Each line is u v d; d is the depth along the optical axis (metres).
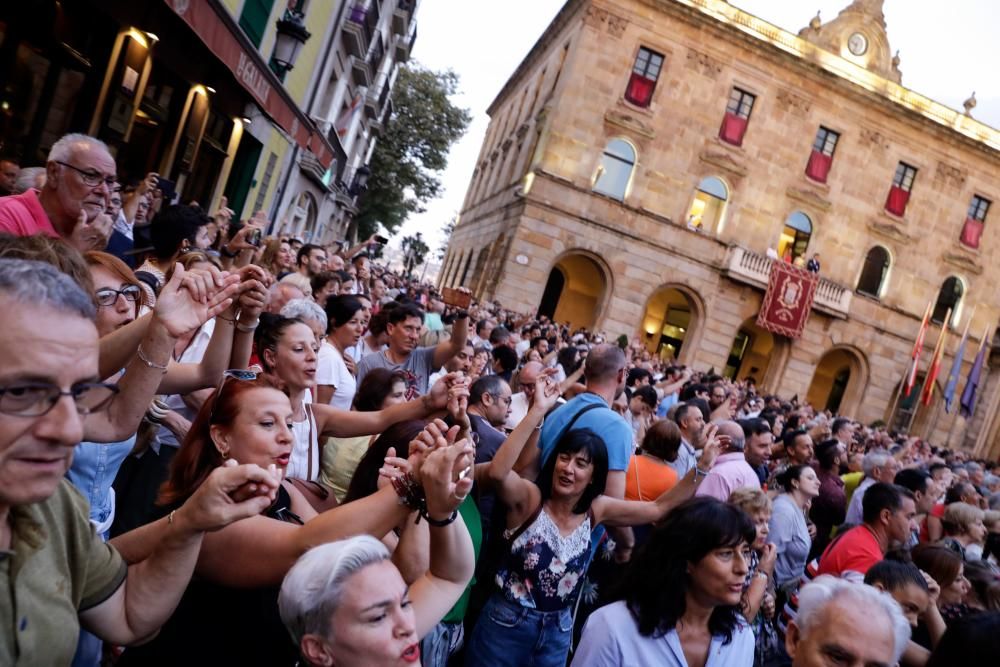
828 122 27.00
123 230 5.81
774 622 4.76
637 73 25.25
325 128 18.56
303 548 1.99
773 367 27.81
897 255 28.19
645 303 25.70
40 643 1.43
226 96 11.62
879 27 27.67
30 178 4.59
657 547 2.79
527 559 3.44
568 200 24.86
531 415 3.45
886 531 4.69
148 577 1.73
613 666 2.68
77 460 2.46
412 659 1.73
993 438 29.91
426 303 14.29
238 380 2.45
